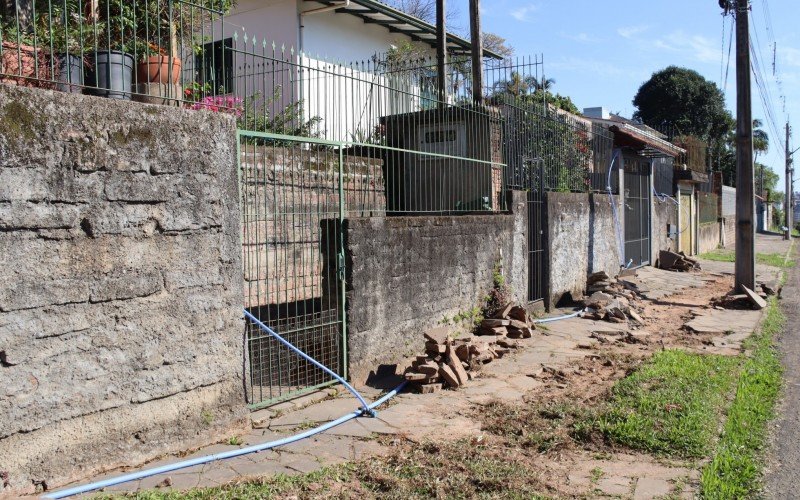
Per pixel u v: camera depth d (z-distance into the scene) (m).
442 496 4.55
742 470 5.11
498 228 10.43
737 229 14.59
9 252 4.17
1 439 4.12
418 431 5.95
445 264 8.99
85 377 4.58
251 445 5.44
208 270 5.45
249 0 15.31
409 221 8.22
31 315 4.28
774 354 9.53
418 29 17.70
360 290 7.37
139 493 4.34
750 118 14.52
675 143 25.73
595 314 12.07
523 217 11.36
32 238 4.29
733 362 8.66
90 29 6.32
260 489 4.52
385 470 4.99
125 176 4.81
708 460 5.34
